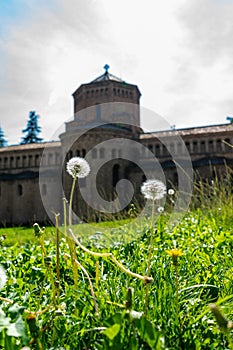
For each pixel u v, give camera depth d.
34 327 1.22
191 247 3.00
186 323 1.51
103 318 1.50
